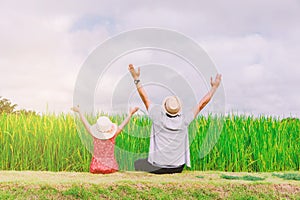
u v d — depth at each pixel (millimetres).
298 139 8742
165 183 5926
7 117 8461
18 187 5621
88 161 7246
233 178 6410
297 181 6340
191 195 5602
